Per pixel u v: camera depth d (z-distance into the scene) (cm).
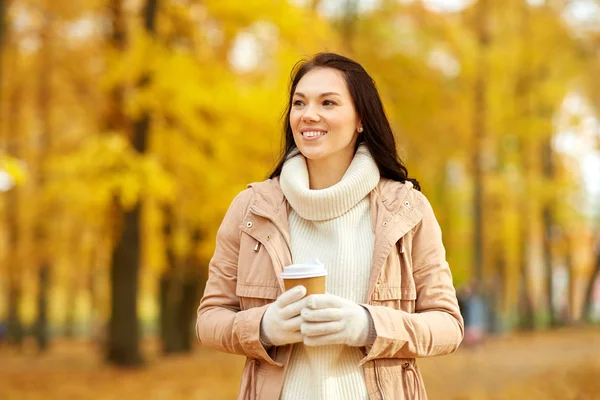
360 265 251
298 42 1296
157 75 1230
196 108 1290
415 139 2264
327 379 243
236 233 266
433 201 2577
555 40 2331
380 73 2055
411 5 2170
